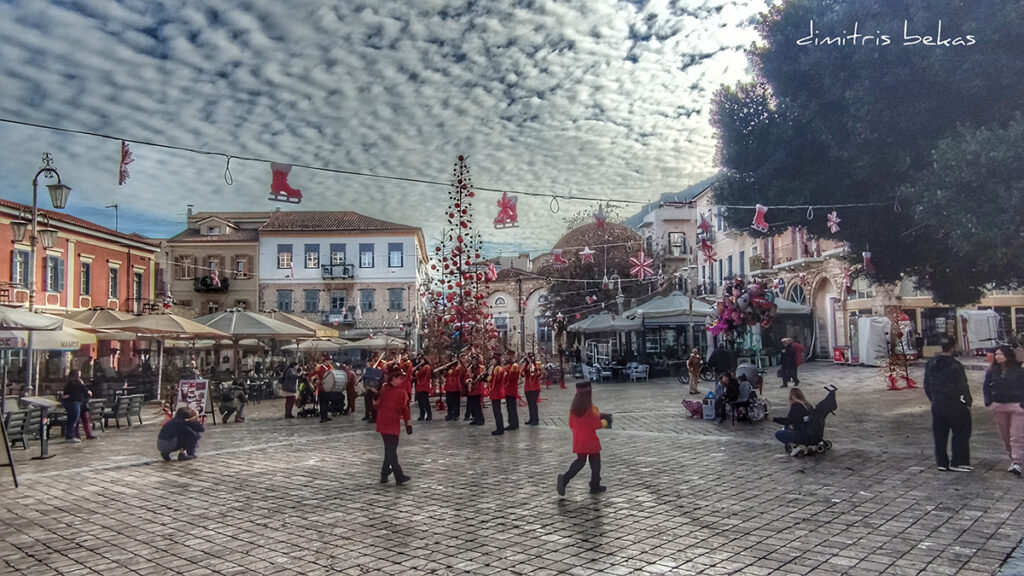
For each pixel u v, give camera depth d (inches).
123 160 405.7
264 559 233.1
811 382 924.6
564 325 1859.0
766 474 352.5
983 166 444.5
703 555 225.3
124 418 752.3
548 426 602.5
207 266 2011.6
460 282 847.7
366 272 2041.1
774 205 679.7
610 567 215.9
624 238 1851.6
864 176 589.6
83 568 228.7
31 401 502.6
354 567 222.4
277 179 454.3
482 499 313.9
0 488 366.0
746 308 644.7
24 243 1064.2
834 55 573.0
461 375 681.0
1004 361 342.0
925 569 207.3
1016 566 206.1
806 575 204.7
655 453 428.8
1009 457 358.3
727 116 711.7
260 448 502.9
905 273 735.7
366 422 685.3
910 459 376.5
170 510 308.8
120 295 1316.4
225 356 1667.1
